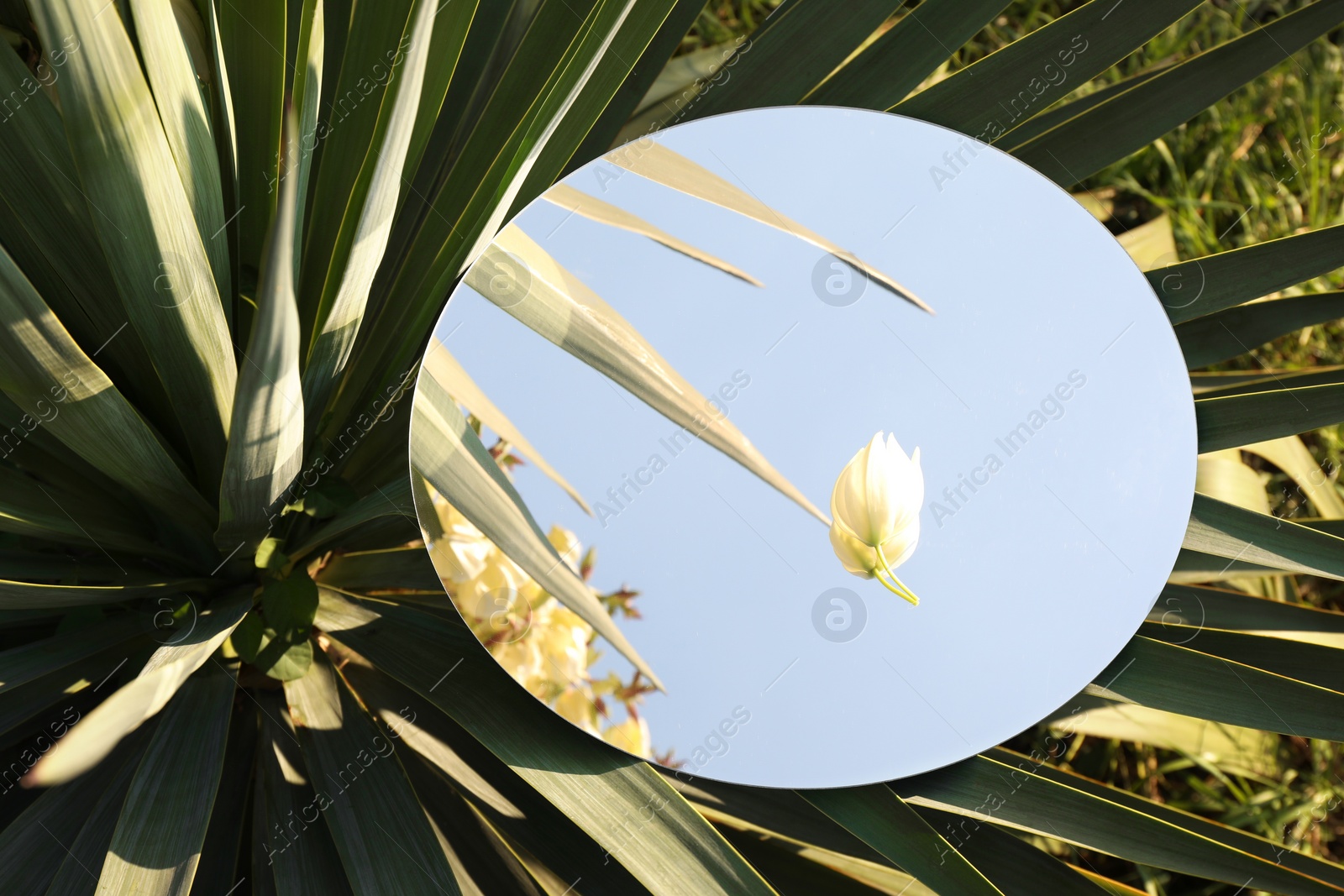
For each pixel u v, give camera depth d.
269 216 0.83
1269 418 0.87
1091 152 0.91
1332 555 0.86
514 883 0.85
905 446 0.83
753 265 0.83
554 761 0.81
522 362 0.82
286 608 0.85
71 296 0.83
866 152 0.83
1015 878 0.85
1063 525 0.83
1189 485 0.85
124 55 0.71
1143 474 0.84
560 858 0.86
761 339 0.82
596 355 0.82
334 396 0.88
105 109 0.71
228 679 0.85
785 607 0.82
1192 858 0.81
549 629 0.82
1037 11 1.33
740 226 0.83
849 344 0.83
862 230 0.83
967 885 0.80
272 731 0.86
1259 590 1.08
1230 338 0.93
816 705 0.82
